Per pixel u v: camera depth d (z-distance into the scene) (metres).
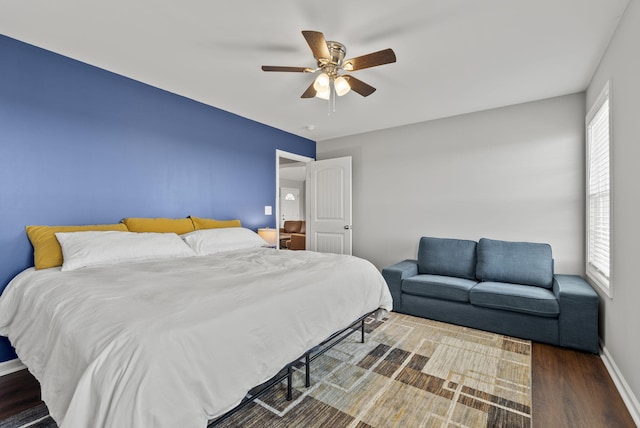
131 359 1.03
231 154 3.73
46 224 2.31
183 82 2.87
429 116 3.83
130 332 1.10
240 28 2.03
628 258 1.81
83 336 1.15
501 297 2.76
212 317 1.30
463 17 1.89
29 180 2.23
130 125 2.79
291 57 2.40
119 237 2.34
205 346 1.21
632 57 1.73
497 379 2.04
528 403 1.78
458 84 2.88
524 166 3.35
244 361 1.34
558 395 1.86
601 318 2.44
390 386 1.95
